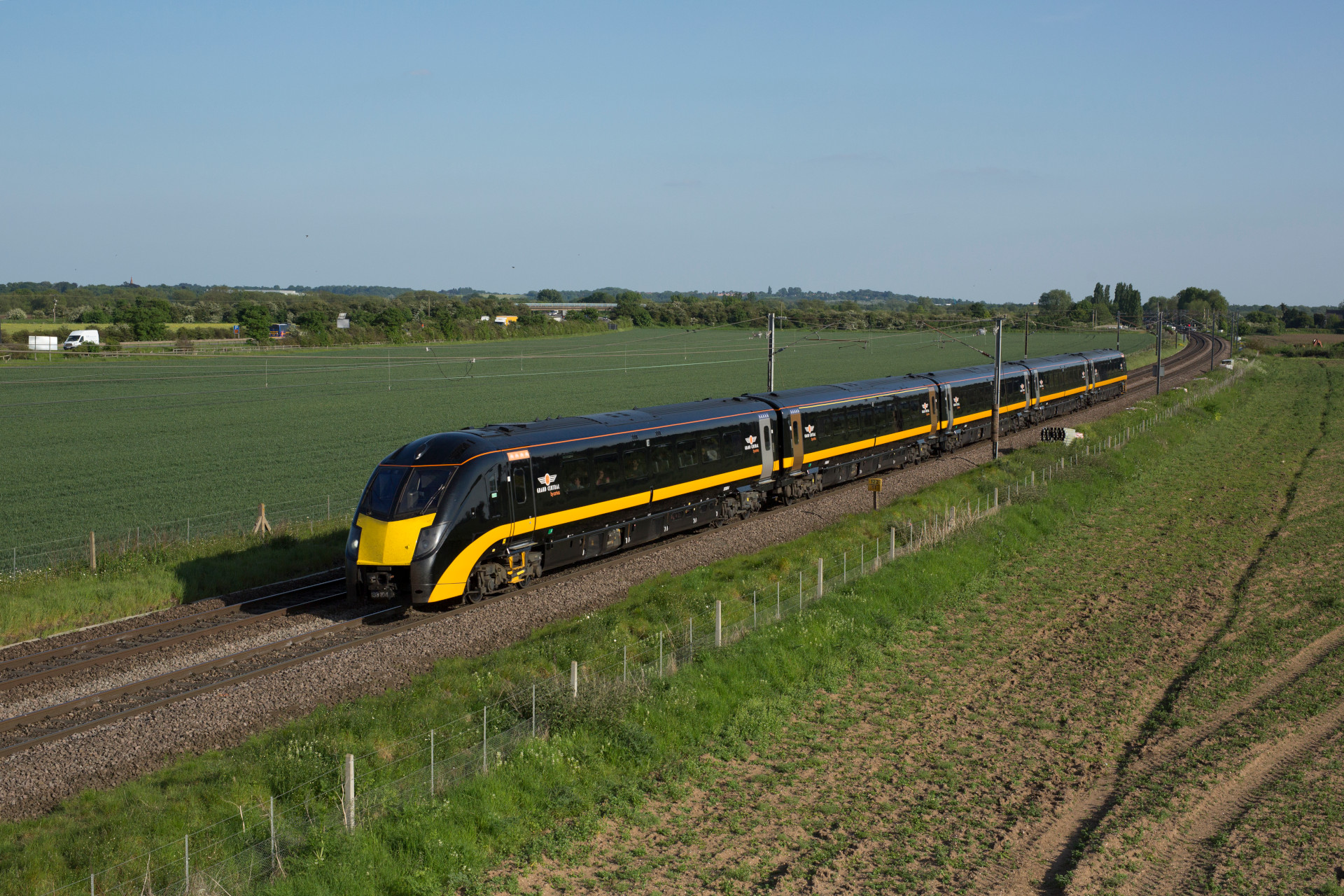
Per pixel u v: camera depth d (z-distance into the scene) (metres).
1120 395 82.94
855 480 44.44
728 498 35.66
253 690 19.19
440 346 150.38
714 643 22.53
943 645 24.97
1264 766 18.12
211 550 30.50
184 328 149.12
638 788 16.81
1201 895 13.84
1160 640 25.25
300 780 15.39
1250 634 25.52
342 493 42.94
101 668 20.95
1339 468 50.00
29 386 89.69
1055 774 17.83
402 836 14.02
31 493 43.00
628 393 86.94
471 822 14.66
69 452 55.09
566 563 28.64
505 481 25.95
